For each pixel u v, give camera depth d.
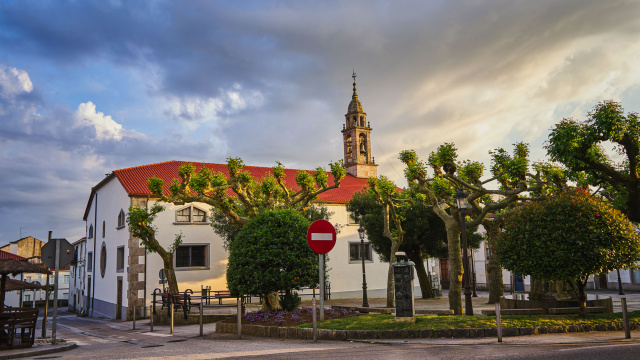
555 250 11.83
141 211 23.11
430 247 28.33
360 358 7.45
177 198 20.17
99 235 36.88
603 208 11.95
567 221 11.84
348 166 43.72
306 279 13.80
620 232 11.70
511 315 13.00
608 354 6.96
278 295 16.44
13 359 10.45
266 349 9.32
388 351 8.27
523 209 13.20
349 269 33.81
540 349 7.91
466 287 14.07
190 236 29.17
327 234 11.66
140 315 26.88
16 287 14.83
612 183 15.37
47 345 12.22
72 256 12.75
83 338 15.68
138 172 32.16
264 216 14.57
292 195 21.77
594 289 36.28
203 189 19.78
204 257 29.73
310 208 30.19
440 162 16.34
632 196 14.12
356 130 43.25
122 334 16.81
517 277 38.72
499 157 16.92
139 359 8.29
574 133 13.41
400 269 11.60
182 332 15.73
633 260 11.76
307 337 11.16
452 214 17.39
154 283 27.95
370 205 28.98
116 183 32.62
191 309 22.73
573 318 11.84
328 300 31.48
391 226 27.11
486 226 21.23
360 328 10.91
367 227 27.86
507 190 16.48
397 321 11.32
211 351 9.40
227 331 13.98
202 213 30.11
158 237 28.34
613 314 12.55
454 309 16.16
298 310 14.18
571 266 11.54
